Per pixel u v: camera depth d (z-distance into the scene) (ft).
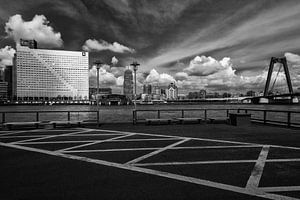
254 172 22.90
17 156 29.58
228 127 61.57
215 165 25.40
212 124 70.13
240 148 34.19
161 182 20.25
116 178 21.26
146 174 22.39
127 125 67.00
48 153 31.22
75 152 31.81
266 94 577.43
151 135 47.44
